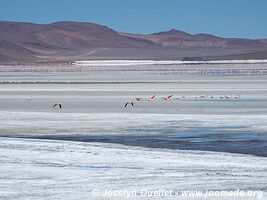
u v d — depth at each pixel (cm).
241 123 5609
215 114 6488
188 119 5978
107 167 3453
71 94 10294
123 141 4578
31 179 3150
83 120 5966
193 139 4647
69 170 3372
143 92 10756
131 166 3475
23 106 7831
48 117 6269
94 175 3234
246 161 3631
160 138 4716
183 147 4262
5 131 5206
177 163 3553
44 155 3847
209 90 11156
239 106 7494
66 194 2833
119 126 5472
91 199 2744
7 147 4184
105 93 10519
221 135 4850
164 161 3619
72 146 4247
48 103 8300
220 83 13788
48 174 3266
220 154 3909
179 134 4928
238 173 3256
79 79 17325
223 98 8919
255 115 6291
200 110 7012
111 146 4275
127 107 7531
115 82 14888
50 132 5125
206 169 3369
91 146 4269
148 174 3247
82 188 2944
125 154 3881
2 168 3428
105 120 5944
